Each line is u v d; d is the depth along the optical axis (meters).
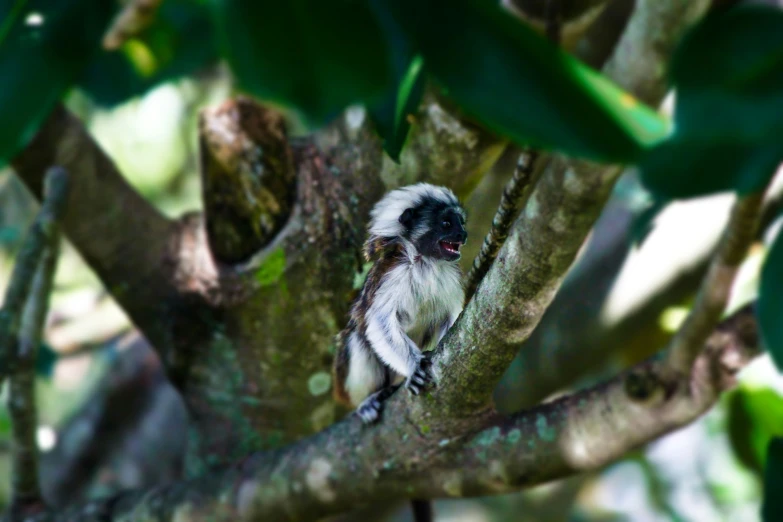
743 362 6.46
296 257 7.93
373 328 7.88
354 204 7.91
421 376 6.30
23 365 8.16
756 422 9.38
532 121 3.36
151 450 11.76
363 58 3.56
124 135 13.88
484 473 6.94
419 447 6.91
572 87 3.35
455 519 14.50
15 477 8.49
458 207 7.82
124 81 9.42
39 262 7.81
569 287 10.01
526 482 6.92
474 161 7.37
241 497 7.74
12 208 15.12
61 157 8.13
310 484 7.46
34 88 4.59
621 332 9.81
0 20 4.75
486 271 5.68
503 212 5.13
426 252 8.00
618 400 6.66
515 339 5.41
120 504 8.35
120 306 8.82
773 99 3.25
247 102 7.75
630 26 3.61
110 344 13.79
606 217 10.32
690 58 3.35
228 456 8.62
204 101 13.71
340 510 7.61
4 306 7.67
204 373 8.56
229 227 8.05
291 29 3.56
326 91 3.58
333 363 8.35
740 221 5.34
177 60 9.42
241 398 8.51
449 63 3.50
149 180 13.84
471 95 3.45
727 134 3.24
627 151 3.27
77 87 9.33
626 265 9.87
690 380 6.54
